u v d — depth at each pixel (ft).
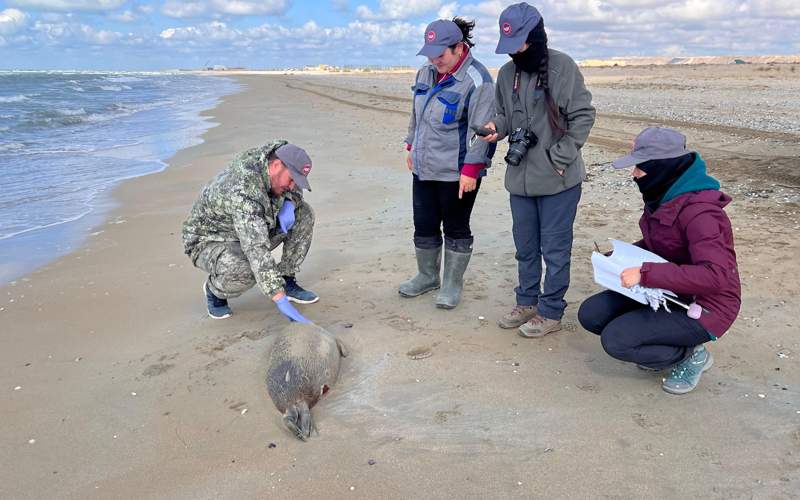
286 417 10.28
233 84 170.91
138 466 9.71
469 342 13.26
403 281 16.99
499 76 12.76
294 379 10.84
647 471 8.95
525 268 13.62
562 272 12.92
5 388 12.19
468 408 10.78
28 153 41.19
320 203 26.55
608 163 31.99
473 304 15.30
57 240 22.27
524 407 10.73
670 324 10.41
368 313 14.99
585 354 12.58
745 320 13.35
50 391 12.03
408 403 11.05
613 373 11.78
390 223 23.00
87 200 28.40
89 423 10.93
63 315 15.69
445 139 13.93
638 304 11.47
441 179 14.14
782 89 76.89
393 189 28.86
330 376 11.50
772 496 8.31
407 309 15.15
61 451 10.17
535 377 11.72
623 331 10.73
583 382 11.48
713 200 9.85
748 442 9.45
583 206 23.85
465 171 13.26
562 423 10.20
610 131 42.06
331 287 16.78
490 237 20.74
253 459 9.73
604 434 9.86
